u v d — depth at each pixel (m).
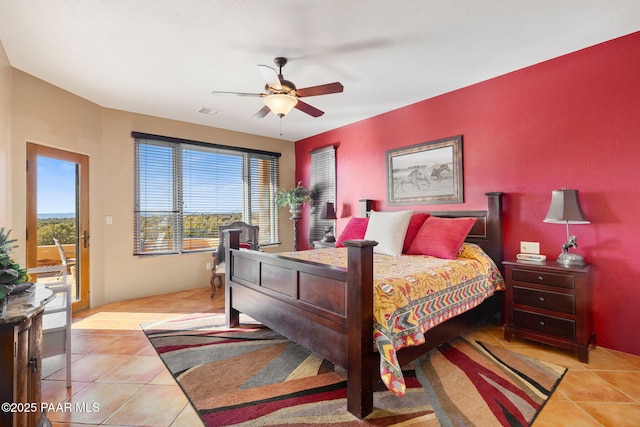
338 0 1.98
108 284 3.87
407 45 2.53
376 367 1.75
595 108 2.52
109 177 3.89
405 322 1.82
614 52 2.44
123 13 2.10
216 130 4.82
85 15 2.12
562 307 2.35
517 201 2.96
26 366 1.29
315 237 5.27
